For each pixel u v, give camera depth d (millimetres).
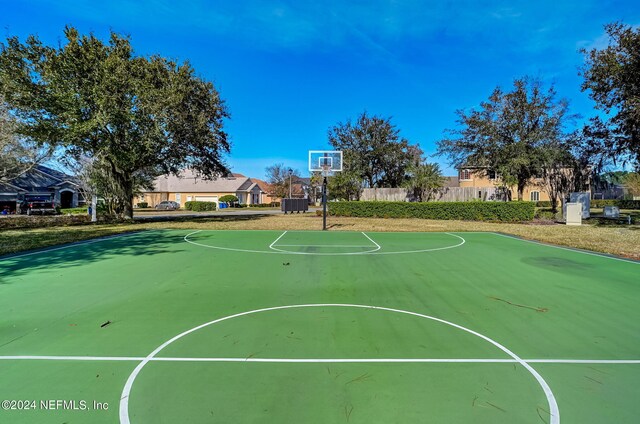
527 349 3498
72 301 5031
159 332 3908
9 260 8227
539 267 7559
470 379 2908
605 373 3025
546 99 18688
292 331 3955
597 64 14609
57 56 16250
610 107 14992
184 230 15273
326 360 3244
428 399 2611
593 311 4676
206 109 19297
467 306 4891
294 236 13156
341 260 8305
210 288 5789
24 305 4836
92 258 8469
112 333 3873
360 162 25797
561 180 20797
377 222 19422
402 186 24031
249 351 3432
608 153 17250
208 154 20500
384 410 2471
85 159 20047
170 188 49562
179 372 3014
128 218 20641
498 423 2334
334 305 4926
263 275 6734
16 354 3342
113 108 16562
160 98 16859
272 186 55844
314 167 16812
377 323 4219
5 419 2352
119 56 17625
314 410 2471
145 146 17156
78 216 18969
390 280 6395
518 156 18703
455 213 20766
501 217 19609
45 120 16078
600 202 36594
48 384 2807
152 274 6773
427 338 3766
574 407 2523
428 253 9359
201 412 2449
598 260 8344
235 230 15367
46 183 33250
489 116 19734
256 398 2621
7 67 15477
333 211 23766
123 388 2754
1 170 17406
